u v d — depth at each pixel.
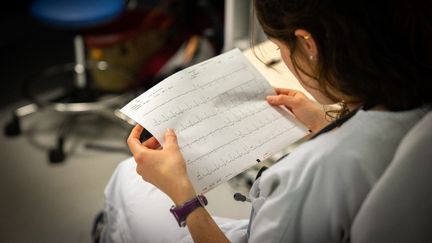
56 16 1.98
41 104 2.42
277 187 0.68
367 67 0.63
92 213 1.83
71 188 1.95
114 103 2.47
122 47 2.35
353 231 0.63
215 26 2.14
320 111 0.91
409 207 0.59
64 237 1.72
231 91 0.90
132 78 2.46
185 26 2.29
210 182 0.78
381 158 0.64
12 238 1.71
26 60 2.94
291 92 0.96
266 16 0.69
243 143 0.84
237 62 0.95
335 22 0.62
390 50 0.62
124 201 1.04
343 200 0.64
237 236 0.95
